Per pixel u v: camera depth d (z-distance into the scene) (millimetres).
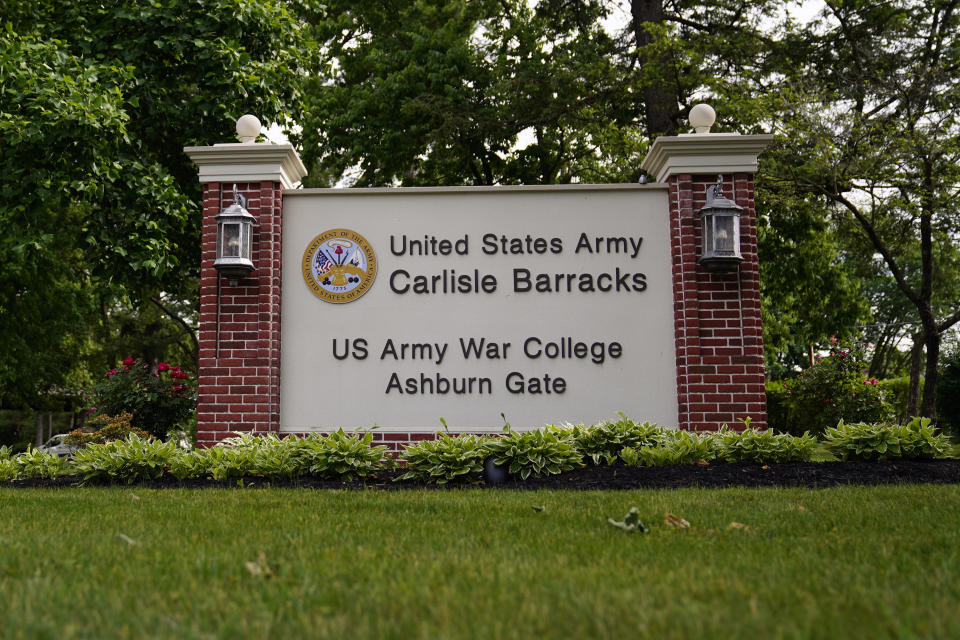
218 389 9750
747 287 9758
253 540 4531
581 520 5184
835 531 4738
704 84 19094
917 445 8359
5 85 12625
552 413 9852
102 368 34188
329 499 6348
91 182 12703
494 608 2959
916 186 16516
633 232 10102
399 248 10125
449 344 9969
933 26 19625
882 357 48844
